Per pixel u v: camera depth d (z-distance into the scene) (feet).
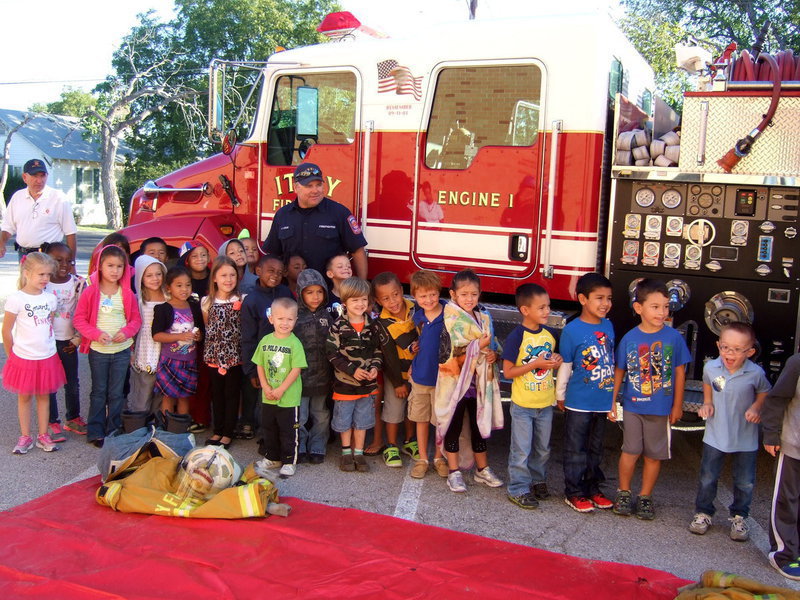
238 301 16.56
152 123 106.93
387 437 16.97
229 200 20.67
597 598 10.28
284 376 14.98
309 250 17.49
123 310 16.46
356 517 12.74
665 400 13.14
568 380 13.71
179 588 10.31
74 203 130.21
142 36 104.01
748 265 14.47
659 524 13.39
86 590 10.20
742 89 14.29
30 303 15.60
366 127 18.19
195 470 12.94
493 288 16.98
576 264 16.06
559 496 14.58
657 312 13.04
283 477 15.14
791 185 13.84
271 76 19.49
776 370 14.51
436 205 17.48
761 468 16.30
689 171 14.56
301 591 10.28
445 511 13.66
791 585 11.32
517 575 10.84
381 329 15.47
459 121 17.19
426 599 10.16
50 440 16.20
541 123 16.19
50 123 134.92
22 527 12.03
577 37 15.81
